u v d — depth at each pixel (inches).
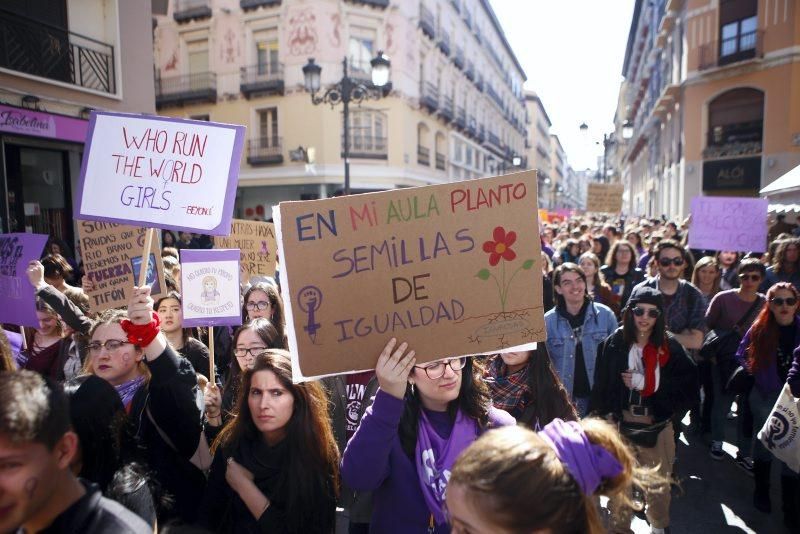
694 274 227.1
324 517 87.8
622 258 253.8
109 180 103.1
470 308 74.5
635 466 56.8
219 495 87.2
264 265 232.4
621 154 2539.4
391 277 74.5
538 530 43.9
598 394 140.8
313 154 846.5
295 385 87.6
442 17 1131.9
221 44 879.1
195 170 103.8
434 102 1032.8
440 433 77.9
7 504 44.9
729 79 822.5
